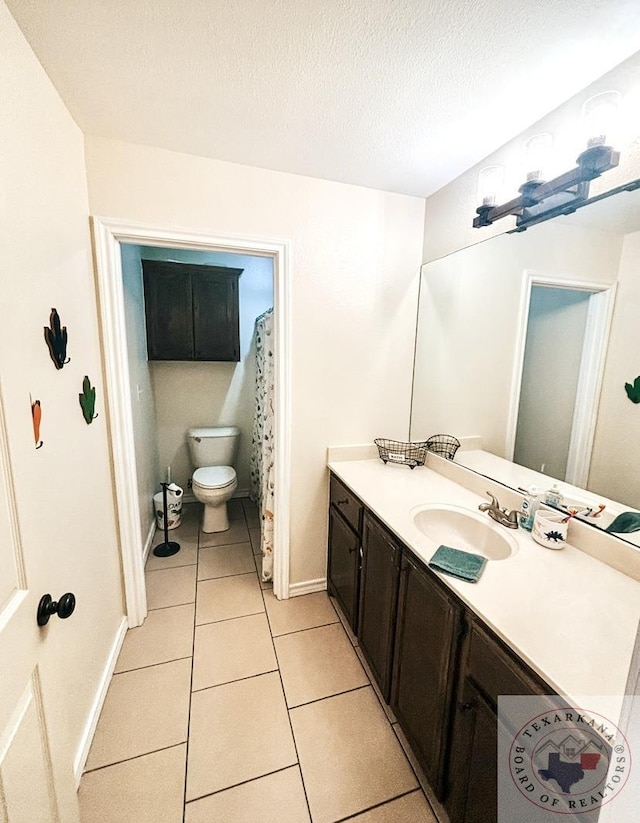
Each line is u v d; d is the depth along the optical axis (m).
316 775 1.21
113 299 1.56
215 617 1.91
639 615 0.90
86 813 1.09
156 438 3.06
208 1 0.85
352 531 1.73
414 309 2.05
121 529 1.73
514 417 1.51
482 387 1.66
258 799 1.14
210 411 3.24
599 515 1.18
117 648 1.65
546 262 1.34
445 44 0.97
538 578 1.04
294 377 1.89
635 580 1.04
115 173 1.47
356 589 1.70
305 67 1.05
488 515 1.44
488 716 0.88
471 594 0.96
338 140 1.44
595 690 0.68
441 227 1.86
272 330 1.96
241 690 1.50
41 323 1.00
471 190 1.66
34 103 1.00
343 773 1.21
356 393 2.02
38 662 0.75
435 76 1.09
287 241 1.74
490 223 1.38
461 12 0.87
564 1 0.84
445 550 1.16
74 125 1.32
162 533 2.78
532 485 1.43
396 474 1.88
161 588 2.14
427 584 1.14
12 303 0.84
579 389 1.24
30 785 0.70
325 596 2.11
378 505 1.51
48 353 1.04
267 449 2.15
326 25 0.91
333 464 2.02
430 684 1.12
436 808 1.12
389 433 2.14
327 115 1.28
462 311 1.75
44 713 0.77
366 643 1.61
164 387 3.08
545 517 1.24
